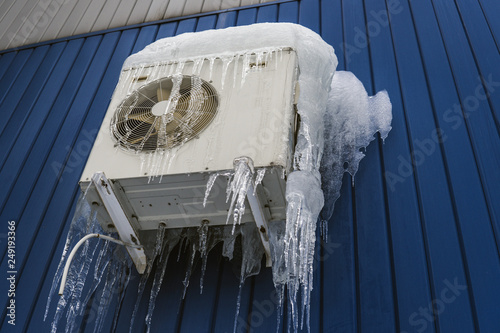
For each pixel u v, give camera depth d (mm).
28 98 7797
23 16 9625
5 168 6781
